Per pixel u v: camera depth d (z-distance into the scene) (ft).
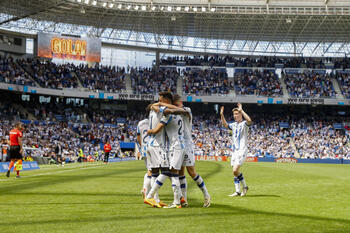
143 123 23.15
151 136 20.18
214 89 172.76
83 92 158.61
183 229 13.20
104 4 142.92
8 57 158.30
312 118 176.04
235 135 26.81
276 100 166.09
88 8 145.59
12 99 154.30
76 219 15.25
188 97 168.96
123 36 179.63
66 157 118.62
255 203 21.49
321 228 13.69
